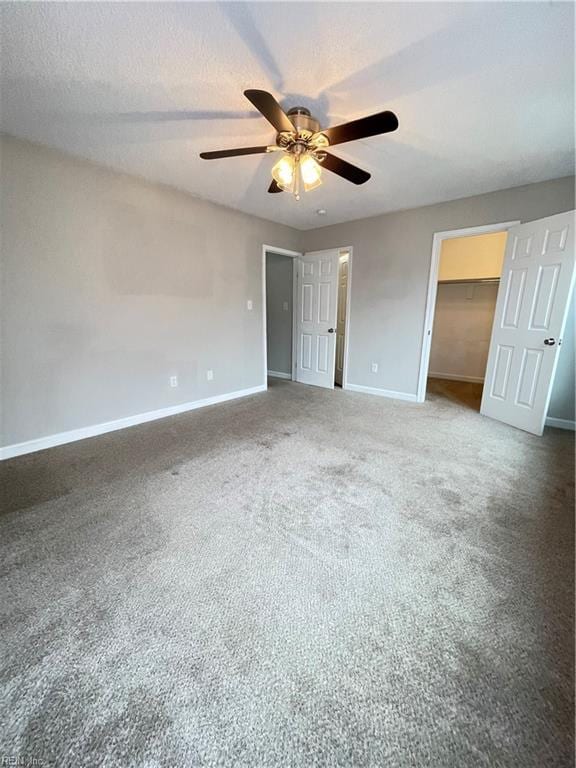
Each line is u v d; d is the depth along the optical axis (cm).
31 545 161
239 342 420
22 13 131
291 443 284
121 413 314
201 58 156
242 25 138
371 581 143
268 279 548
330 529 175
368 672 107
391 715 96
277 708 97
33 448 262
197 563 151
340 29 139
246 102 190
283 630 121
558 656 112
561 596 136
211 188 321
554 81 171
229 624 123
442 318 582
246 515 186
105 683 103
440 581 143
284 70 164
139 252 306
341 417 354
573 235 266
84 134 224
